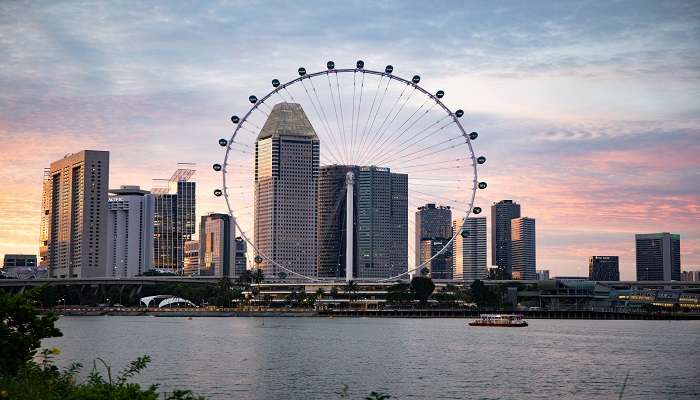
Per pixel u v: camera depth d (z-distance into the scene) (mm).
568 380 158000
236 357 192375
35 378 69625
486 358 198125
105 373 150250
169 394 123062
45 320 76312
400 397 133250
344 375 159625
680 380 160125
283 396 131625
